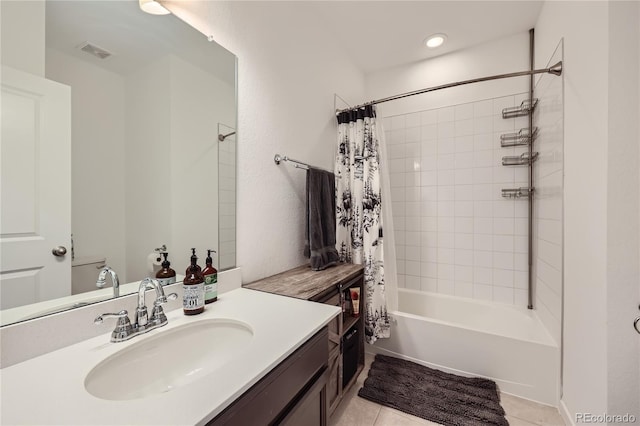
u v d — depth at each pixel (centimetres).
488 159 229
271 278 150
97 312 82
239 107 135
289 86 171
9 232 68
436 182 250
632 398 102
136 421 49
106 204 88
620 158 102
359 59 253
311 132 194
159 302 88
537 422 142
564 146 146
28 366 66
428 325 191
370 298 192
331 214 186
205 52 119
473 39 224
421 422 142
